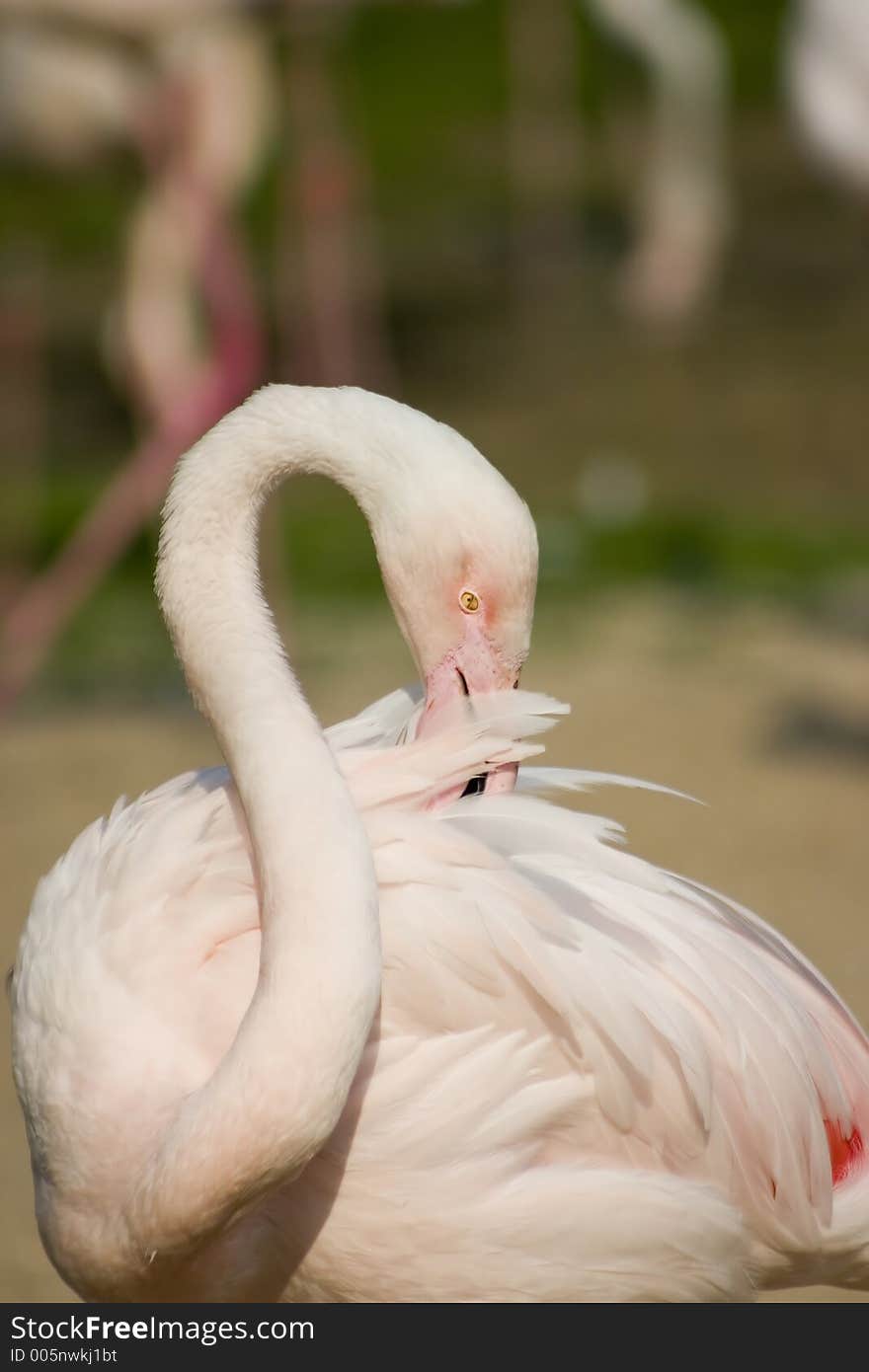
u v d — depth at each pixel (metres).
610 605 13.45
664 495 15.54
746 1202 5.01
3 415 17.73
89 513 14.39
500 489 5.25
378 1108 4.70
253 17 13.16
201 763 10.73
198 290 12.89
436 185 24.91
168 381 12.55
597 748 10.78
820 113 12.23
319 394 5.23
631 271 21.45
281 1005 4.45
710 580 13.89
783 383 18.83
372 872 4.62
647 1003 4.82
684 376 19.09
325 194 15.19
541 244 22.84
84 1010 4.78
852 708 11.48
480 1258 4.74
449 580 5.28
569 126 25.59
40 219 22.70
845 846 9.42
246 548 5.11
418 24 33.22
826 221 24.06
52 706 11.84
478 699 5.18
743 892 8.81
